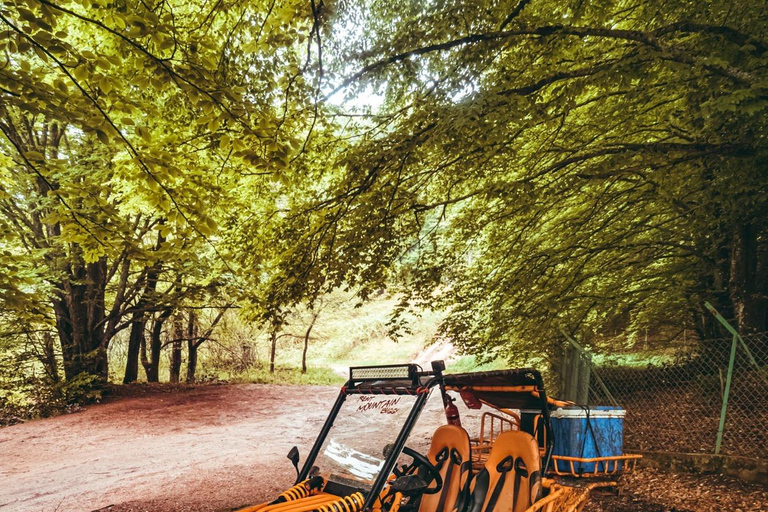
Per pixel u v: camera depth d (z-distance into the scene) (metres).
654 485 6.77
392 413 4.05
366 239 9.58
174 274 22.61
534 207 10.33
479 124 7.76
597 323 12.20
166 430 15.85
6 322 19.47
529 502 3.95
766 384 8.32
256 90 8.99
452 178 10.59
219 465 10.69
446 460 4.57
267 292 10.18
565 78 8.38
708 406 8.94
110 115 9.70
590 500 6.41
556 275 11.62
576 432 6.66
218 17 9.64
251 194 11.31
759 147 6.91
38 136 18.28
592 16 9.19
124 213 11.80
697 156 8.21
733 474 6.81
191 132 10.01
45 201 16.25
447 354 31.98
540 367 12.97
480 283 11.79
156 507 7.64
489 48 8.12
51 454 13.24
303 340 39.28
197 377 28.11
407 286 11.49
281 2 8.12
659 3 8.17
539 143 11.58
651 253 12.06
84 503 8.23
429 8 8.50
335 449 4.08
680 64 6.92
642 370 10.54
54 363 21.11
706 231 10.74
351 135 11.31
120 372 30.67
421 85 8.95
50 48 5.37
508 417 13.78
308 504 3.59
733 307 10.80
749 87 6.50
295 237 10.23
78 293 21.11
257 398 21.55
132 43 5.73
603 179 8.98
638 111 10.02
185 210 7.12
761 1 7.08
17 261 7.43
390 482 4.02
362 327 39.81
